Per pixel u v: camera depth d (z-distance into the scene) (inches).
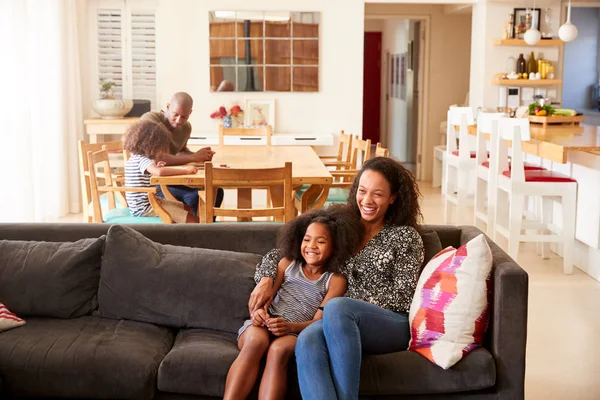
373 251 122.3
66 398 115.6
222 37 356.5
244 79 360.2
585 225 228.8
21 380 114.7
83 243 134.3
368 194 123.4
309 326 112.3
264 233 138.9
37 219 299.7
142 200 209.8
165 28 353.4
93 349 115.9
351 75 363.3
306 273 123.6
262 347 112.1
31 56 290.4
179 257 130.8
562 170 254.8
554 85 370.6
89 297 131.4
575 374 153.0
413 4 433.1
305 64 361.1
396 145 545.6
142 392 112.4
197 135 345.7
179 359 113.1
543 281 224.8
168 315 127.4
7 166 275.0
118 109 334.6
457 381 110.0
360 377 109.6
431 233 132.5
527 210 288.7
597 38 464.8
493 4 363.3
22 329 123.4
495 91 369.4
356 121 366.0
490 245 128.6
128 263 129.5
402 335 115.9
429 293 115.9
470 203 310.5
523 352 112.5
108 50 351.9
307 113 364.8
